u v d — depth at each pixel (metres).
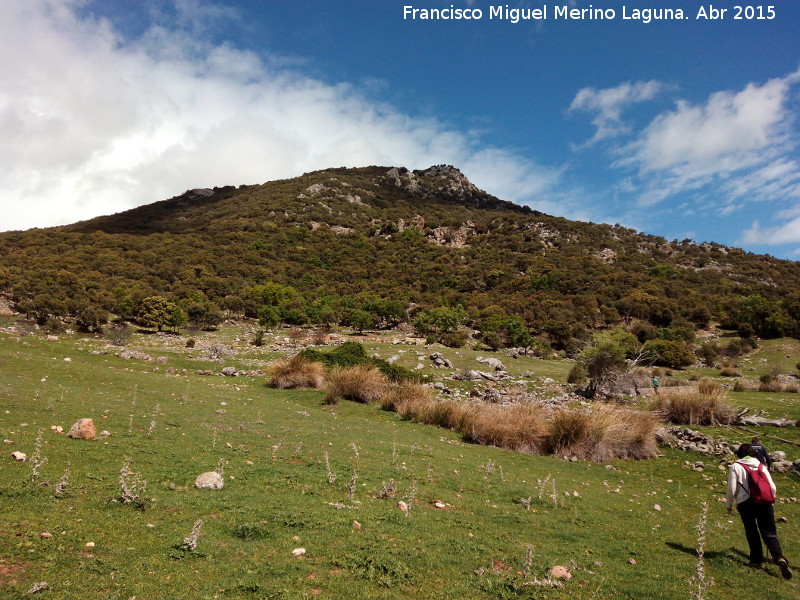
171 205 183.12
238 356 34.53
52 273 71.19
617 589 4.55
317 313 73.44
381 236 146.25
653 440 13.77
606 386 24.75
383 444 11.11
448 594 3.99
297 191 180.75
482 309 81.69
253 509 5.45
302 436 10.72
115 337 38.41
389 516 5.82
